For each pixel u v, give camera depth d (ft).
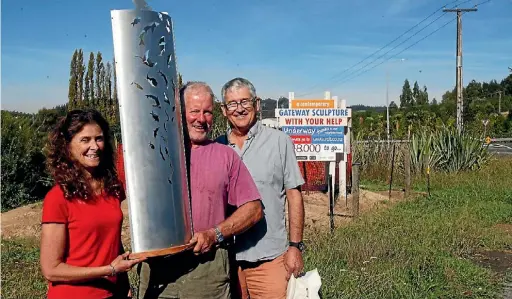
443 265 23.76
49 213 9.89
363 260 23.47
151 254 10.07
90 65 151.33
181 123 10.73
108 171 10.61
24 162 47.34
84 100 148.36
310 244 25.58
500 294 21.21
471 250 27.55
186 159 11.55
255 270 13.32
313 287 12.73
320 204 40.86
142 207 10.04
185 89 11.62
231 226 11.37
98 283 10.34
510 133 192.24
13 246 27.89
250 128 13.48
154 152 10.14
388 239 26.84
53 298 10.13
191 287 11.23
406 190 46.42
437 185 53.31
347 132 42.70
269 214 13.16
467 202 41.32
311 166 44.96
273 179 13.21
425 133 64.80
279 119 35.70
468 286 21.63
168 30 10.47
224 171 11.54
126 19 9.98
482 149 65.62
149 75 10.11
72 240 10.06
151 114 10.12
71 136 10.08
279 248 13.25
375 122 143.95
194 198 11.35
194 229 11.30
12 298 19.63
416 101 333.42
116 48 10.00
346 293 19.56
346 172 45.14
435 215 35.68
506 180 54.65
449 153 61.93
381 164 59.98
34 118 53.11
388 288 20.27
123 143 10.05
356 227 30.07
